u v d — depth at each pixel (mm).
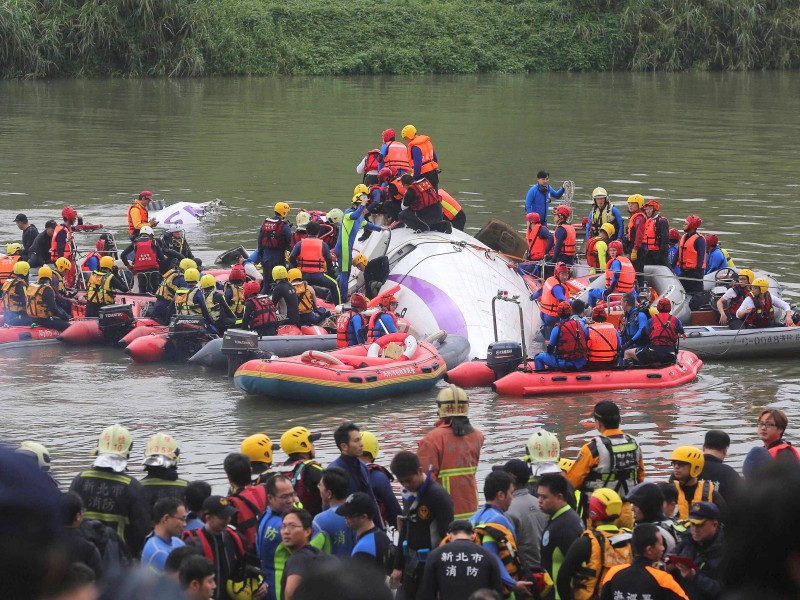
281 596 18219
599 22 177875
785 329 47125
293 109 129125
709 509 17609
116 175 89438
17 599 4418
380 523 18703
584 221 60000
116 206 78188
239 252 56906
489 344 44031
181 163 95000
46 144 103250
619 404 40000
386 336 43219
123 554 19047
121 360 46688
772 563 4926
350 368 40969
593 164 95250
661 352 42812
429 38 174625
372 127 115688
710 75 166250
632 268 48875
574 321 41750
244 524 19812
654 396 41000
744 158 97938
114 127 114062
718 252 54312
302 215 53062
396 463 18781
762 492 4992
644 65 172125
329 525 18891
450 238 52438
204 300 46188
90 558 16938
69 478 31516
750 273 48844
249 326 45469
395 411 39875
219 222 74062
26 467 4504
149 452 20812
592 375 41844
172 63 154875
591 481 21109
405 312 49156
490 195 83125
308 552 17172
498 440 35812
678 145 105062
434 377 42906
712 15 170750
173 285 48500
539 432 21078
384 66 170000
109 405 40000
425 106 133125
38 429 36812
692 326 49719
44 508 4477
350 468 20281
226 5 164875
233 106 130750
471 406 40062
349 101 137000
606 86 154375
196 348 46125
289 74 165000
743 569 5000
